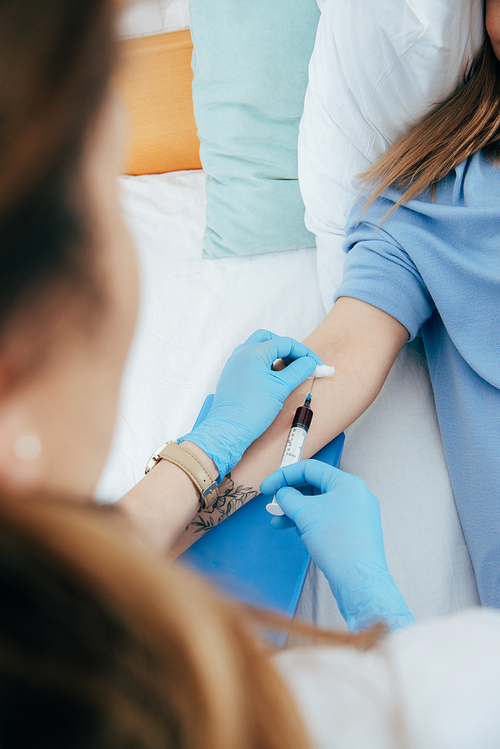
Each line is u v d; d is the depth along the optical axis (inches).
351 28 34.5
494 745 17.8
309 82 38.0
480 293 34.0
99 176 13.8
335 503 29.8
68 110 11.9
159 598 12.8
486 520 33.2
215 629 13.7
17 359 13.0
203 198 46.8
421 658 19.3
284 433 34.0
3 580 11.8
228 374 34.8
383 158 37.1
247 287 41.9
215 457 32.5
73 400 14.5
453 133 35.4
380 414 37.1
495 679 18.6
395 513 34.9
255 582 31.7
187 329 40.6
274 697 14.8
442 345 36.4
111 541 12.8
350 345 35.2
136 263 16.0
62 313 13.1
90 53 12.1
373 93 35.8
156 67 44.9
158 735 13.0
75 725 12.6
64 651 12.3
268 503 32.7
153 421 37.7
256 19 39.3
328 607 33.2
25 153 11.5
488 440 33.6
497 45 34.0
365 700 18.2
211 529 33.0
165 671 12.9
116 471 36.6
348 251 38.2
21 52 11.2
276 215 42.1
